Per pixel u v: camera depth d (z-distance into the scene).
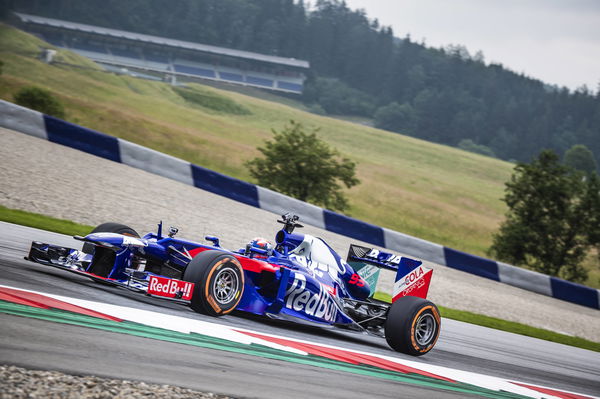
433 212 89.06
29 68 132.00
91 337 7.14
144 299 10.21
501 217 100.25
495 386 10.76
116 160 33.50
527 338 20.80
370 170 112.00
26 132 33.19
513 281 37.47
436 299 25.11
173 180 33.72
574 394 12.12
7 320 6.94
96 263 10.34
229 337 8.95
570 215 54.81
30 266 10.87
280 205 33.84
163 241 10.63
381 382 8.70
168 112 124.94
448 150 168.12
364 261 13.09
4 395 5.04
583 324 30.16
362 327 11.95
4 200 21.23
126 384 5.98
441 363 11.79
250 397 6.54
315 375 8.12
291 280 10.90
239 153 92.06
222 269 9.84
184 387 6.32
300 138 51.88
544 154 56.94
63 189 25.08
